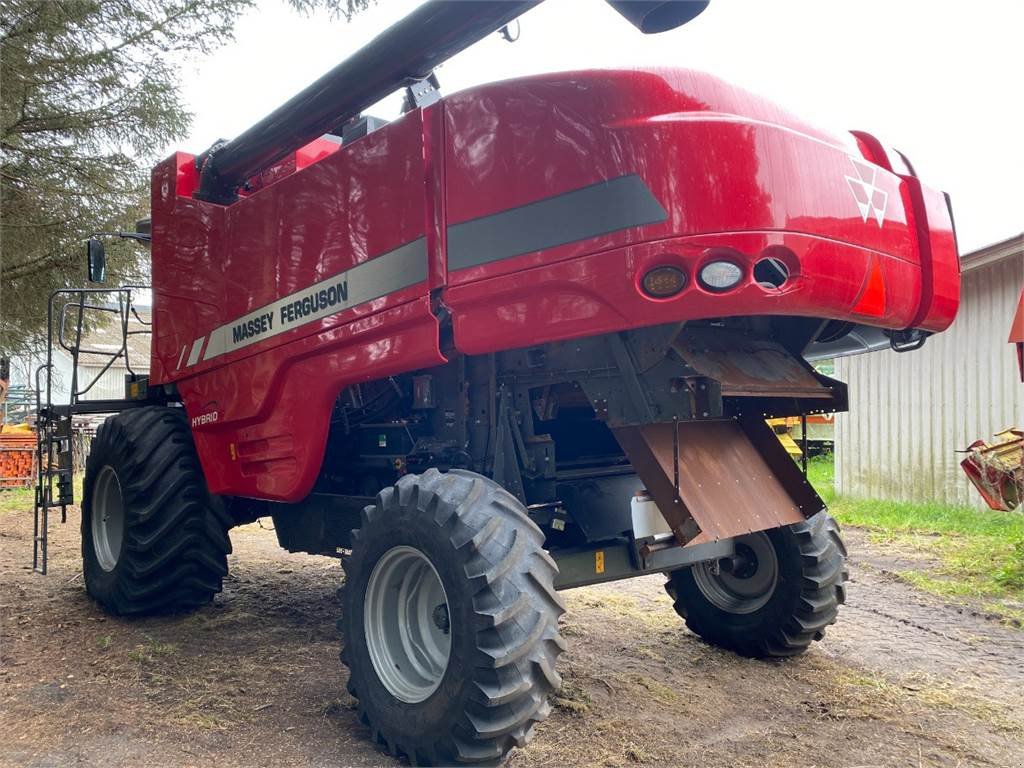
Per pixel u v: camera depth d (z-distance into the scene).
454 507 2.70
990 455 5.84
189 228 4.49
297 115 3.80
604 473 3.62
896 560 6.42
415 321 3.04
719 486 3.09
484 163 2.85
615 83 2.56
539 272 2.69
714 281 2.43
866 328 3.45
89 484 5.02
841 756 2.79
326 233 3.47
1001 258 8.45
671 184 2.46
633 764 2.71
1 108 8.93
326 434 3.59
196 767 2.68
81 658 3.84
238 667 3.71
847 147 2.90
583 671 3.66
